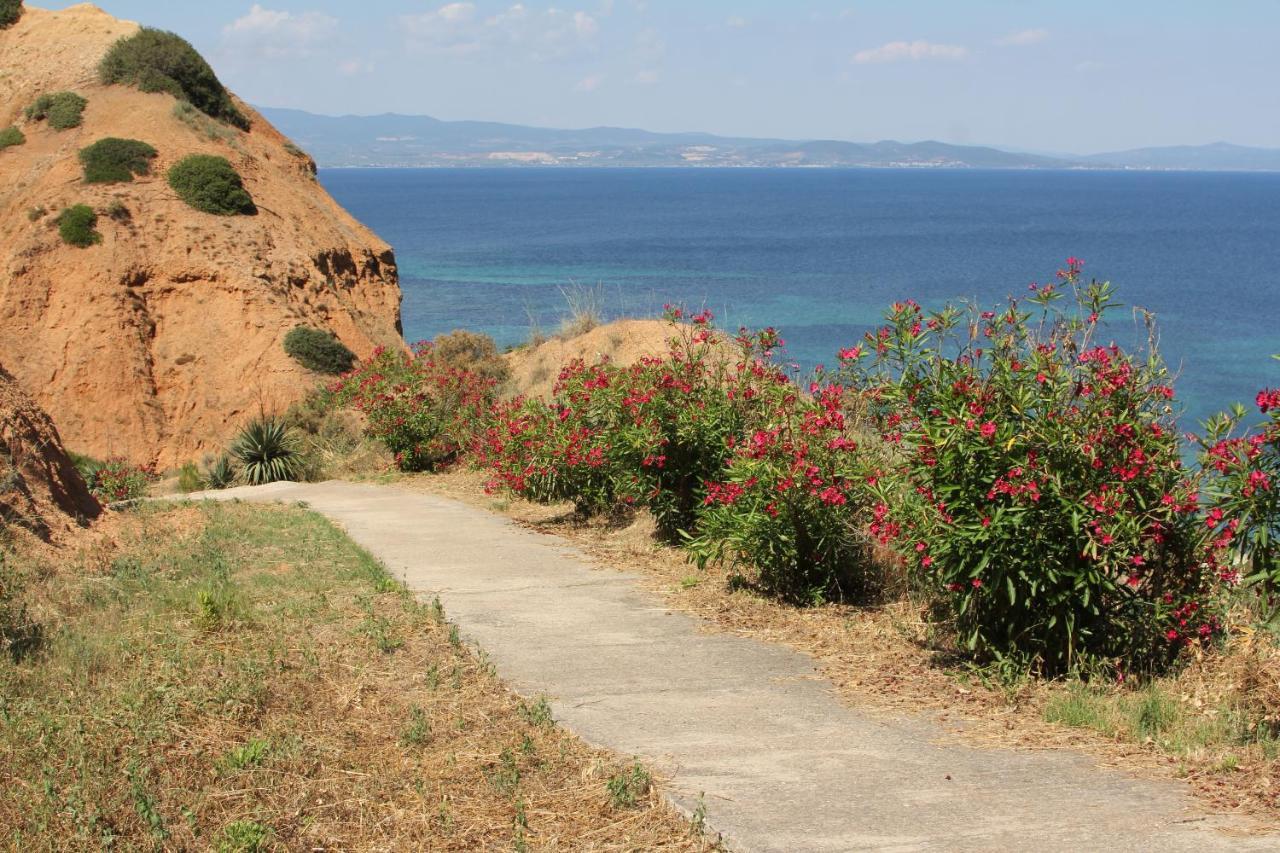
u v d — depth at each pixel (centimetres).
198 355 3578
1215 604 714
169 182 3962
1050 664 728
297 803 510
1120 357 711
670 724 646
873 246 10406
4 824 471
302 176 4825
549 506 1578
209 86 4694
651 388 1198
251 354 3581
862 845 468
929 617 803
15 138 4209
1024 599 705
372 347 3966
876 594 965
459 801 523
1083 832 475
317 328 3759
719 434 1159
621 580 1071
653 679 742
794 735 624
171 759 550
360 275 4422
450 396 2225
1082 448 675
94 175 3869
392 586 985
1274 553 605
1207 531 676
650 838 480
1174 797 516
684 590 1014
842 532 938
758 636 858
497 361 2803
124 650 734
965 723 643
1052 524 680
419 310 6053
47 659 706
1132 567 708
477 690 702
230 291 3691
